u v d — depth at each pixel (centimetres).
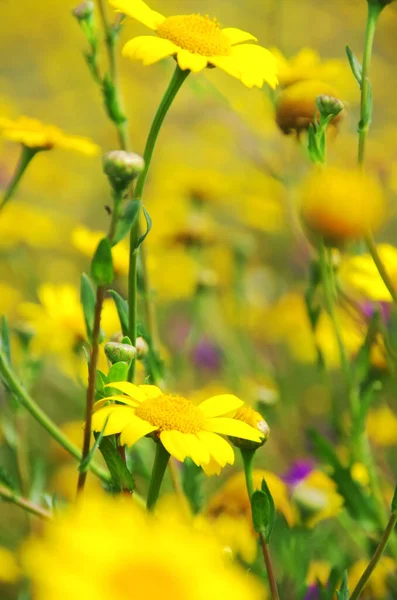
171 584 51
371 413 93
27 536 75
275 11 106
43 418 67
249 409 63
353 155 127
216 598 51
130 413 60
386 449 99
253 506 61
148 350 70
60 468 93
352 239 63
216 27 66
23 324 77
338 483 72
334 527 79
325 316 92
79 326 81
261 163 107
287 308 118
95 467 67
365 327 76
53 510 62
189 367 110
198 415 61
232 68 65
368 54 66
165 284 120
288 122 72
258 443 63
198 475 71
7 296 125
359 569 72
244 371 112
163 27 66
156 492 61
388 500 78
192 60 65
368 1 67
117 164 59
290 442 95
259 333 122
